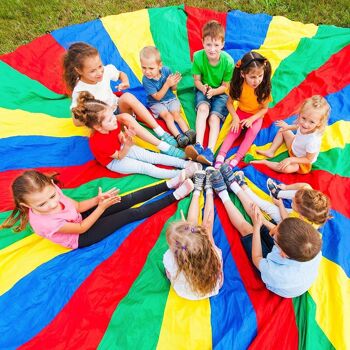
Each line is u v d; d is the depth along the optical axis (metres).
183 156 3.40
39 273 2.70
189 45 4.27
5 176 3.25
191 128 3.69
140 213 3.01
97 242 2.91
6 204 3.07
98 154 3.20
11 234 2.89
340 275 2.58
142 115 3.50
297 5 4.93
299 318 2.46
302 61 4.02
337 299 2.47
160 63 3.36
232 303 2.52
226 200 3.04
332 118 3.53
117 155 3.21
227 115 3.67
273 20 4.39
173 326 2.43
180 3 5.13
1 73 3.88
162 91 3.50
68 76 3.33
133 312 2.47
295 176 3.21
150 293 2.57
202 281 2.31
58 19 5.01
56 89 3.90
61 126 3.65
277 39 4.25
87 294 2.58
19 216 2.67
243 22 4.39
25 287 2.64
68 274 2.68
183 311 2.49
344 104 3.65
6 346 2.39
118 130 3.16
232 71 3.53
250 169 3.30
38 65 4.01
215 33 3.20
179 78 3.50
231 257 2.79
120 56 4.17
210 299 2.55
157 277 2.66
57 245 2.88
